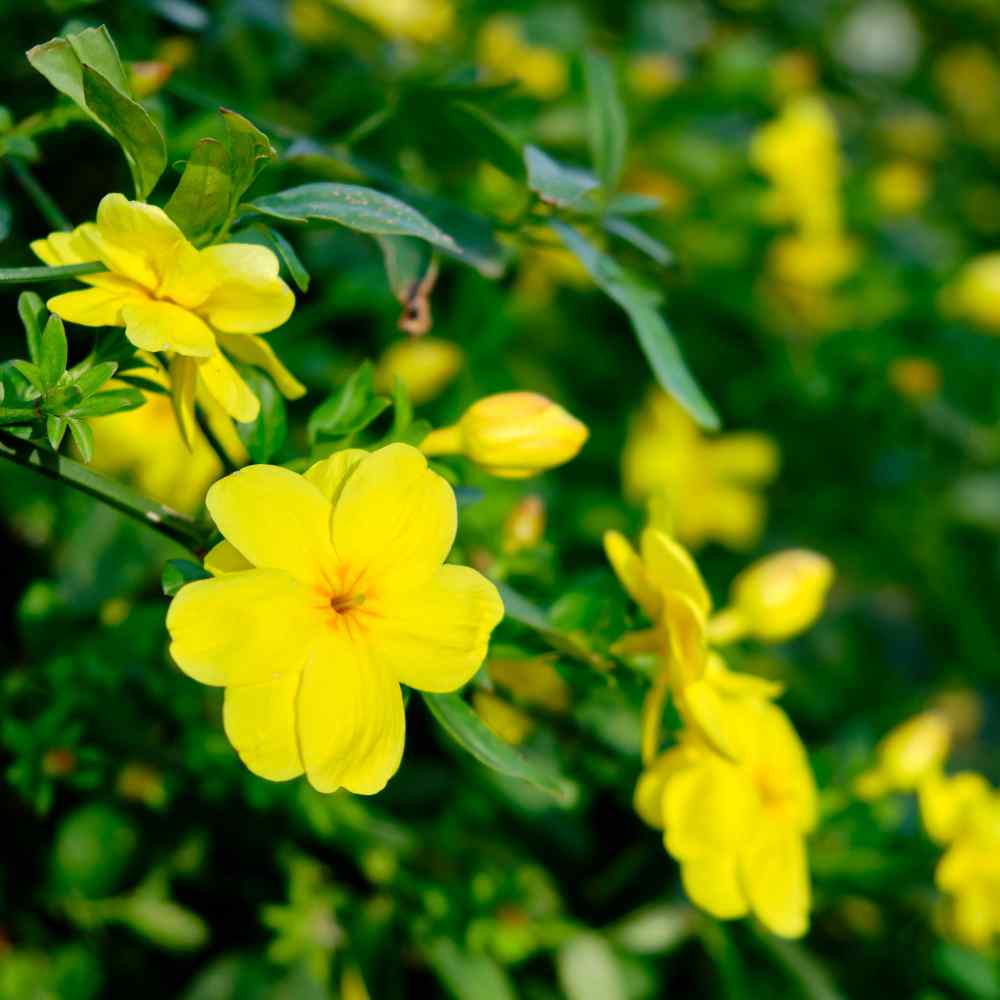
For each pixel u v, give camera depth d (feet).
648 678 1.46
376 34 1.88
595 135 1.53
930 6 3.32
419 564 1.35
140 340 1.31
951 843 1.66
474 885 1.66
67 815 1.66
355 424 1.42
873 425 2.36
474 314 1.87
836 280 2.30
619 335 2.16
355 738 1.32
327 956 1.66
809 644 2.33
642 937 1.70
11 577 1.69
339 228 1.73
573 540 1.96
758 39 2.58
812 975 1.70
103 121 1.33
